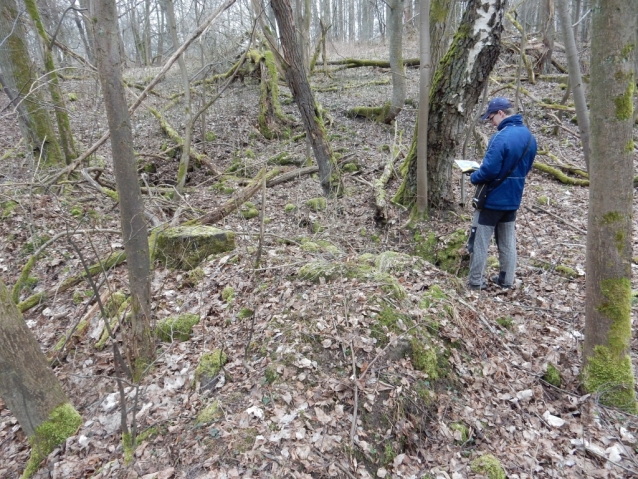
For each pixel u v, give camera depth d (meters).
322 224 6.23
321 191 7.84
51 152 7.49
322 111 11.40
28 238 5.64
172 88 13.36
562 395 3.05
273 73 11.73
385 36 22.12
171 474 2.35
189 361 3.33
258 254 4.35
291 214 6.84
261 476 2.28
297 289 3.81
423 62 5.15
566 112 11.18
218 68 13.09
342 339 3.08
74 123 10.40
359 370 2.91
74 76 12.27
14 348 2.68
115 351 2.46
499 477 2.41
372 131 11.12
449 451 2.62
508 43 13.59
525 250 5.38
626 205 2.64
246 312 3.75
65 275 5.02
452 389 3.00
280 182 8.44
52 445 2.83
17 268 5.23
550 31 13.37
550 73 13.80
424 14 4.98
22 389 2.73
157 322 3.85
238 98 12.74
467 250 4.84
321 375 2.88
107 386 3.31
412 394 2.82
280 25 6.28
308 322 3.27
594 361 2.96
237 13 11.65
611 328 2.86
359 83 14.45
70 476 2.61
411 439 2.65
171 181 8.86
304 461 2.36
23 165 7.41
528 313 4.06
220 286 4.32
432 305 3.54
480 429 2.77
